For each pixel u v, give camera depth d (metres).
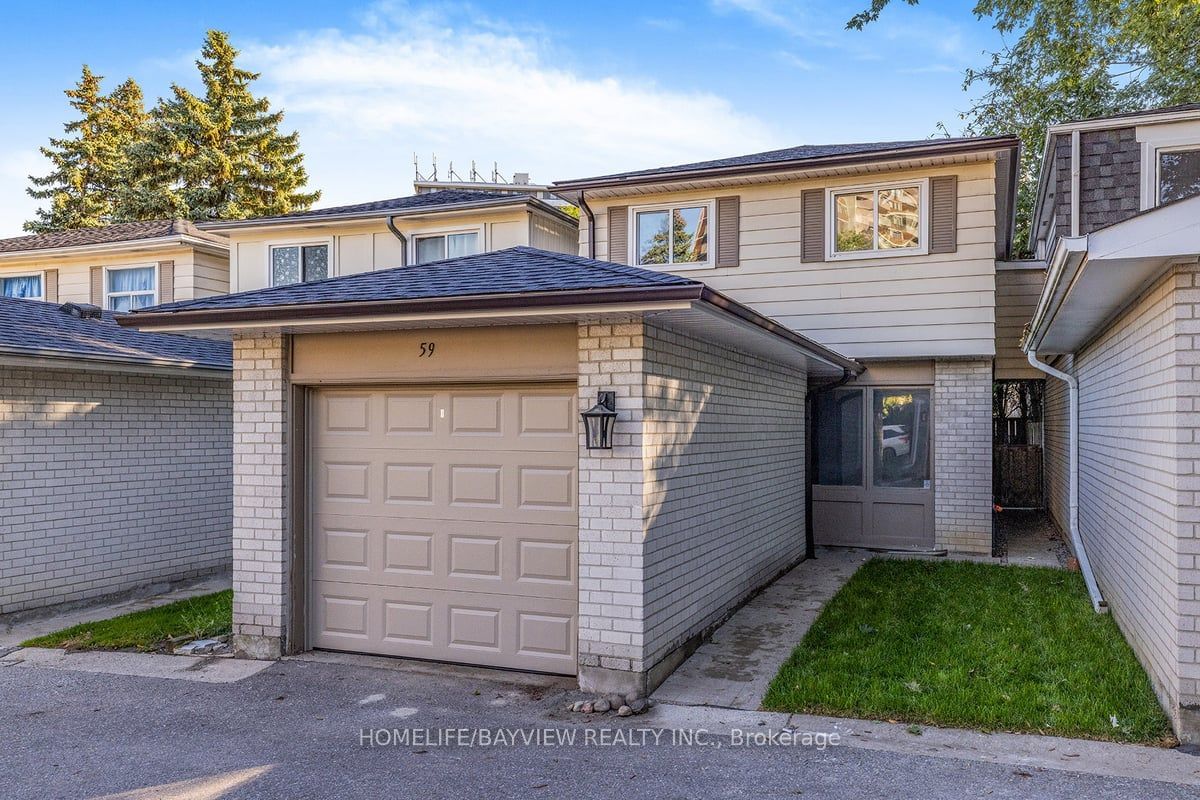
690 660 6.55
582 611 5.85
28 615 8.45
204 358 10.42
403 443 6.65
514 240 14.40
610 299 5.22
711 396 7.22
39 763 4.75
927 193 11.47
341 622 6.83
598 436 5.73
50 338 8.70
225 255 17.11
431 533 6.56
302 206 34.88
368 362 6.52
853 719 5.27
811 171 11.71
